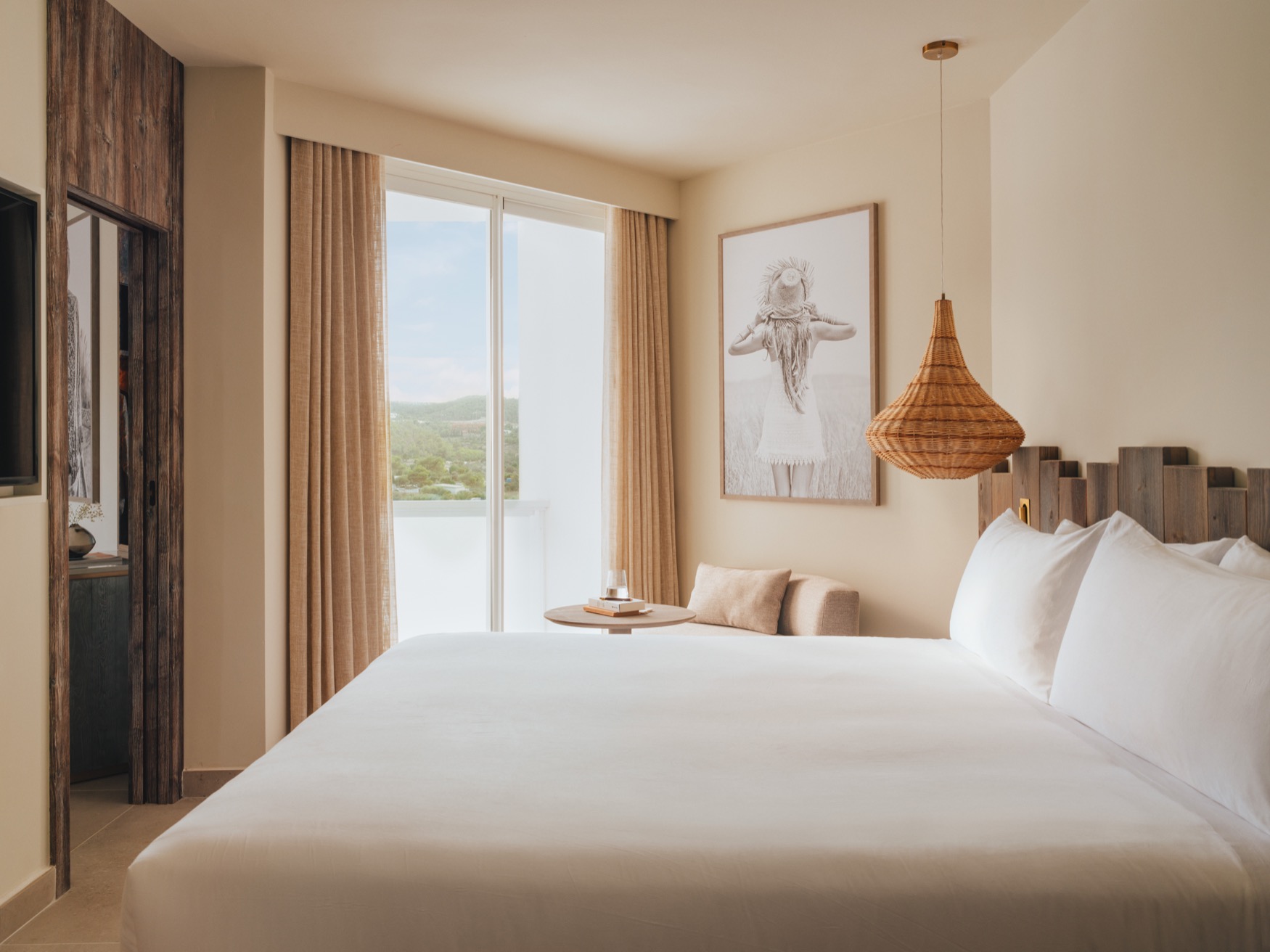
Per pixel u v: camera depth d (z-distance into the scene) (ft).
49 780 8.84
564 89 12.52
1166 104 8.70
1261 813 4.82
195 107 11.59
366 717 6.94
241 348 11.60
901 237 13.78
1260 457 7.52
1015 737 6.49
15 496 8.45
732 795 5.40
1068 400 10.67
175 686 11.43
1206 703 5.26
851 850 4.68
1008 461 11.97
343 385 12.61
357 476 12.78
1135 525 7.16
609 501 16.21
